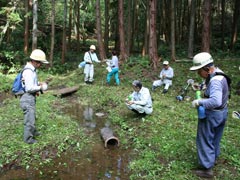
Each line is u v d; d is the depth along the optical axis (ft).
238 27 63.87
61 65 47.57
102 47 47.39
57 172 16.25
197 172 14.85
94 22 86.84
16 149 17.80
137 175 15.55
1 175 15.85
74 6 72.02
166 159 16.85
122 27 44.37
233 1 73.10
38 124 21.53
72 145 19.38
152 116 23.38
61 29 63.21
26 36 48.32
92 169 16.56
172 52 43.16
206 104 12.74
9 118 22.93
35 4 43.34
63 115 25.46
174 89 32.89
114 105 28.14
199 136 14.28
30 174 16.03
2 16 53.01
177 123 21.89
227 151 17.03
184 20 64.08
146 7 51.08
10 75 40.11
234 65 39.11
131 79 37.32
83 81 38.19
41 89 17.83
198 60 13.08
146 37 50.08
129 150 18.92
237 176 14.69
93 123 24.00
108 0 56.95
